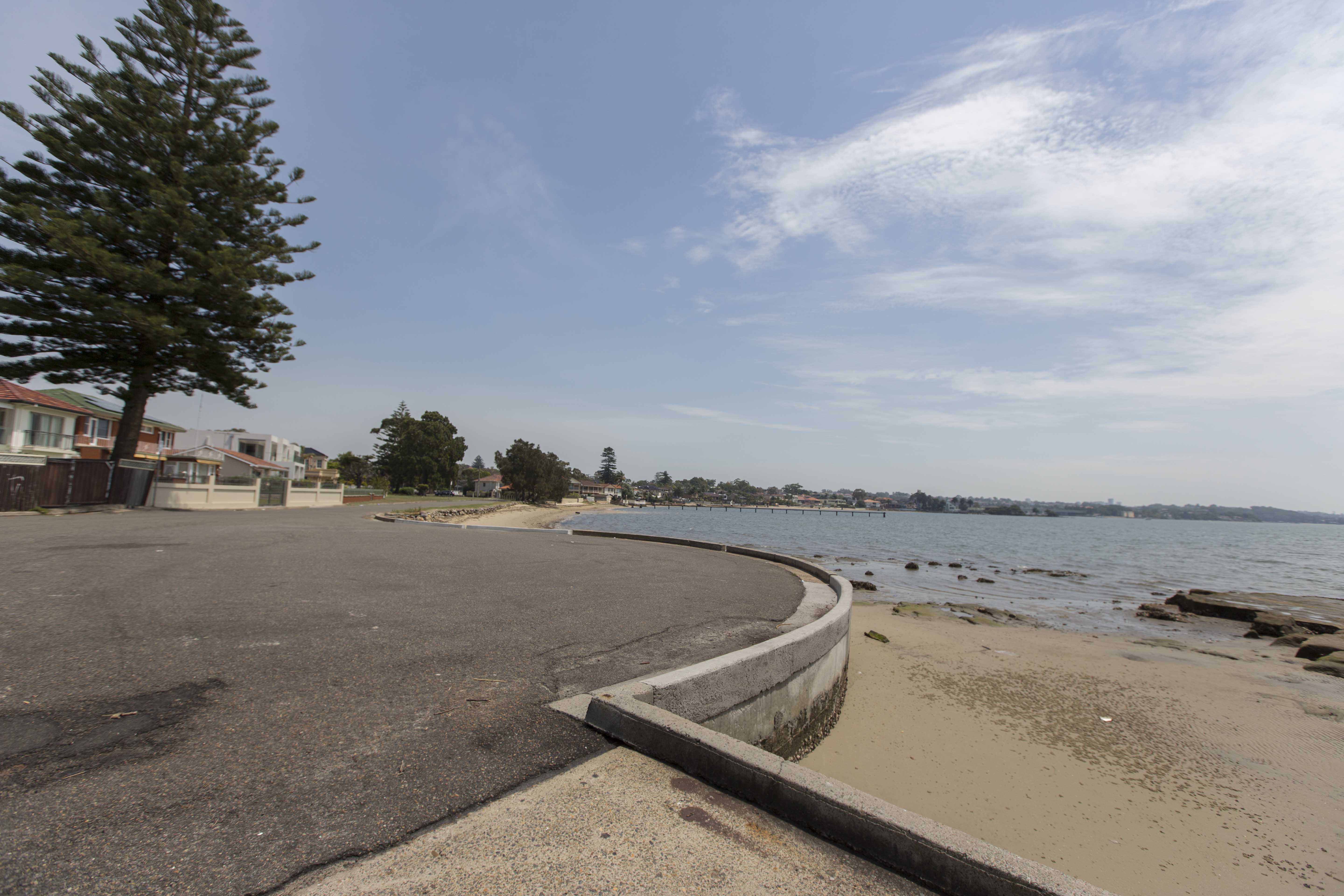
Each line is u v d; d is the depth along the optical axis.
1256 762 7.19
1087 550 52.66
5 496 17.36
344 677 3.88
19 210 18.69
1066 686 9.94
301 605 5.94
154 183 20.50
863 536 65.62
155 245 21.31
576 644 5.09
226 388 24.23
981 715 8.25
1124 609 19.95
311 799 2.40
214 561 8.52
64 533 11.57
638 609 6.79
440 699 3.58
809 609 7.50
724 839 2.34
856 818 2.36
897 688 9.21
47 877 1.87
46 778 2.44
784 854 2.28
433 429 83.50
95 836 2.08
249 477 27.33
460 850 2.14
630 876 2.06
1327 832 5.71
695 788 2.70
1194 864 5.14
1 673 3.62
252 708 3.29
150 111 21.28
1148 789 6.41
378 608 6.04
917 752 6.83
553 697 3.72
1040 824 5.62
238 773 2.57
